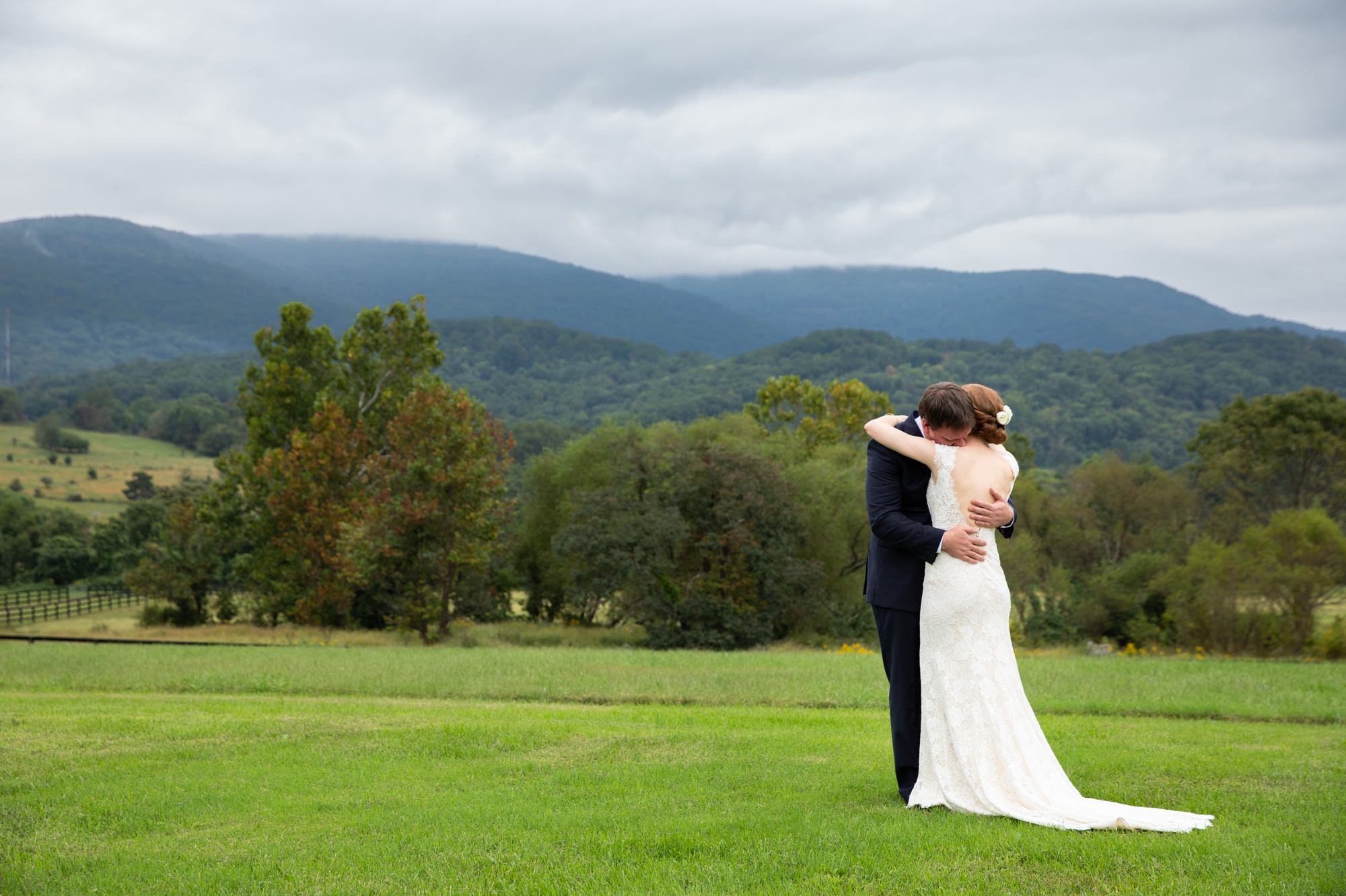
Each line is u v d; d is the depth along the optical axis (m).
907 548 5.54
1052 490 56.38
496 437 38.31
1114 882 4.21
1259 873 4.25
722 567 36.12
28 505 83.00
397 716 9.79
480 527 37.59
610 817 5.41
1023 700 5.46
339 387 46.72
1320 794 5.85
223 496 44.59
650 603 34.66
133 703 12.08
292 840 5.13
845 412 55.12
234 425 164.88
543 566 48.47
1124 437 139.00
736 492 35.56
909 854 4.59
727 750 7.53
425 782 6.50
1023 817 5.12
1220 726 10.12
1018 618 40.50
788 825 5.16
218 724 8.86
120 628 40.81
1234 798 5.73
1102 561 44.62
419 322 47.19
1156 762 6.91
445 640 36.25
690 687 13.77
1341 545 28.11
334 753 7.51
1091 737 8.79
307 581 41.16
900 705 5.69
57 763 7.20
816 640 37.19
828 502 40.28
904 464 5.63
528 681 14.54
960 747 5.38
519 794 6.06
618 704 12.83
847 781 6.31
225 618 46.69
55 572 73.31
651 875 4.41
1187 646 30.84
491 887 4.33
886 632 5.73
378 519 36.28
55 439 148.75
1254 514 47.56
